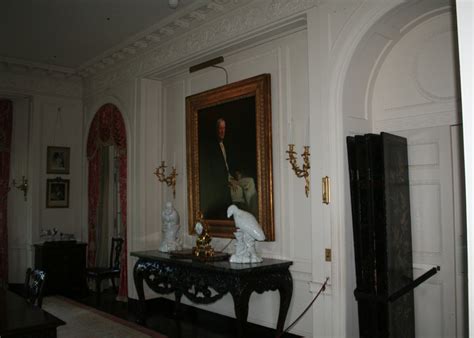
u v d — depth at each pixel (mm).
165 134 6527
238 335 3988
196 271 4562
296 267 4484
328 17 3840
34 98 7648
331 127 3738
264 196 4746
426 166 3789
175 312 5637
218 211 5359
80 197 8125
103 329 5145
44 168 7754
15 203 7973
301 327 4391
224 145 5312
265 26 4496
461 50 1004
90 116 7820
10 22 5570
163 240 5660
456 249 3600
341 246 3645
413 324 3777
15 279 7863
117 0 4945
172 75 6273
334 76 3746
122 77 6863
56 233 7648
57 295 7117
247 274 4035
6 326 2441
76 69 7621
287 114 4656
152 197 6422
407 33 3891
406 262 3670
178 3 4984
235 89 5145
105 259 7539
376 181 3359
